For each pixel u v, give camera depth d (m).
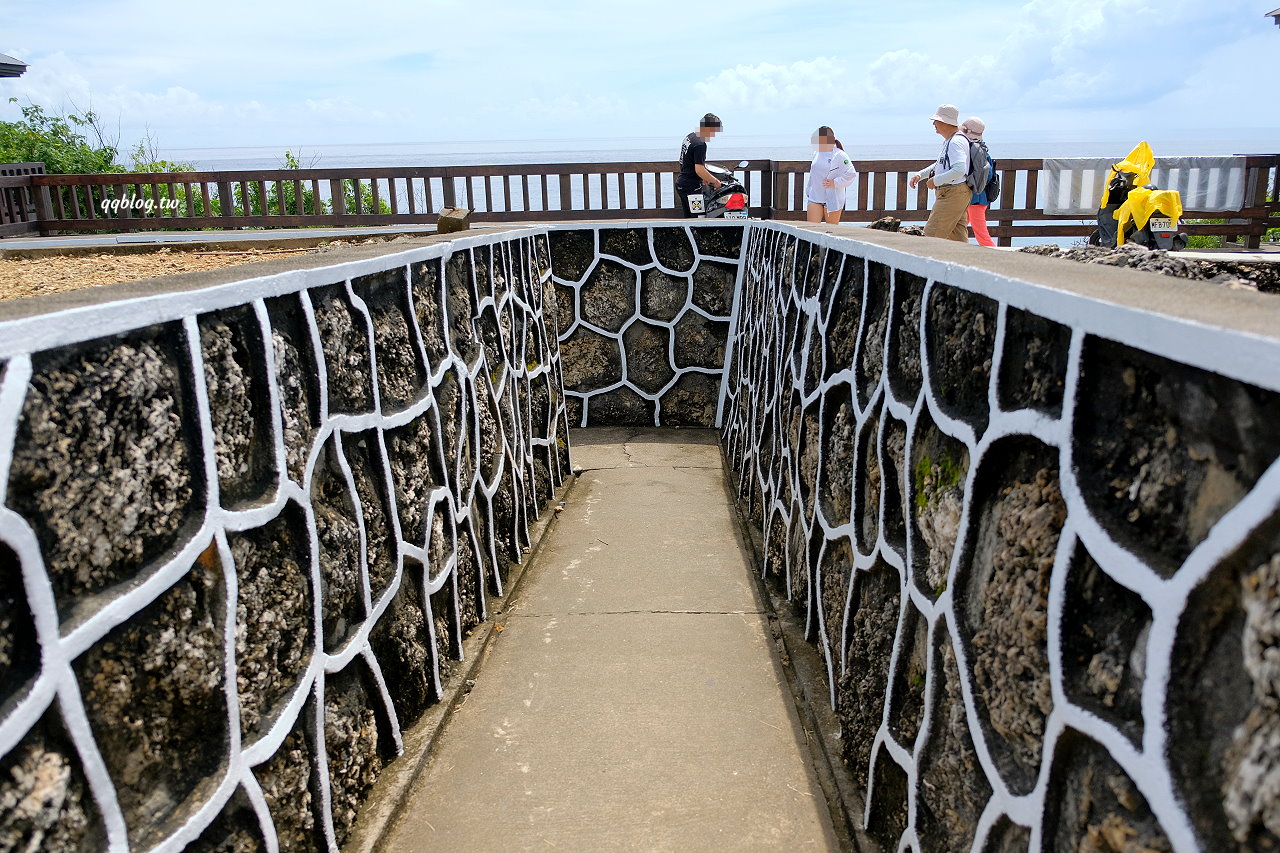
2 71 11.05
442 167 8.65
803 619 2.99
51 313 1.17
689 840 2.03
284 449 1.70
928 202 8.59
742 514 4.27
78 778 1.17
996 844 1.32
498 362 3.57
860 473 2.25
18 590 1.09
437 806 2.16
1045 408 1.23
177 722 1.39
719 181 7.70
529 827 2.08
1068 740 1.11
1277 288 2.59
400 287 2.46
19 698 1.08
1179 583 0.90
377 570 2.19
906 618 1.79
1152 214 4.80
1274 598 0.78
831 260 2.85
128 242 5.54
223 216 8.92
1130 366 1.05
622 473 5.04
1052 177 8.52
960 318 1.60
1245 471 0.85
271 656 1.65
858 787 2.12
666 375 6.02
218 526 1.47
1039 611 1.20
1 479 1.07
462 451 2.94
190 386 1.43
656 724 2.49
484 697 2.65
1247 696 0.82
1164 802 0.89
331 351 1.97
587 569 3.63
